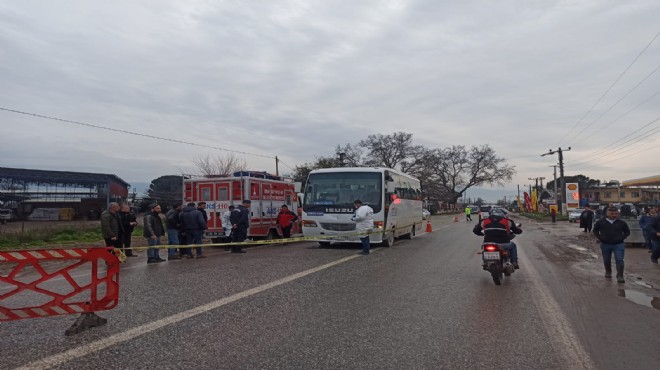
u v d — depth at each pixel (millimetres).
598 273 11641
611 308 7633
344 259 13805
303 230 17312
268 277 10383
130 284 9609
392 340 5773
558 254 16125
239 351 5332
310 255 14961
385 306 7582
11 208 49844
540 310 7430
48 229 22297
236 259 13992
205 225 14891
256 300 7969
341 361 5023
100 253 6391
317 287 9180
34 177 47750
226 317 6824
